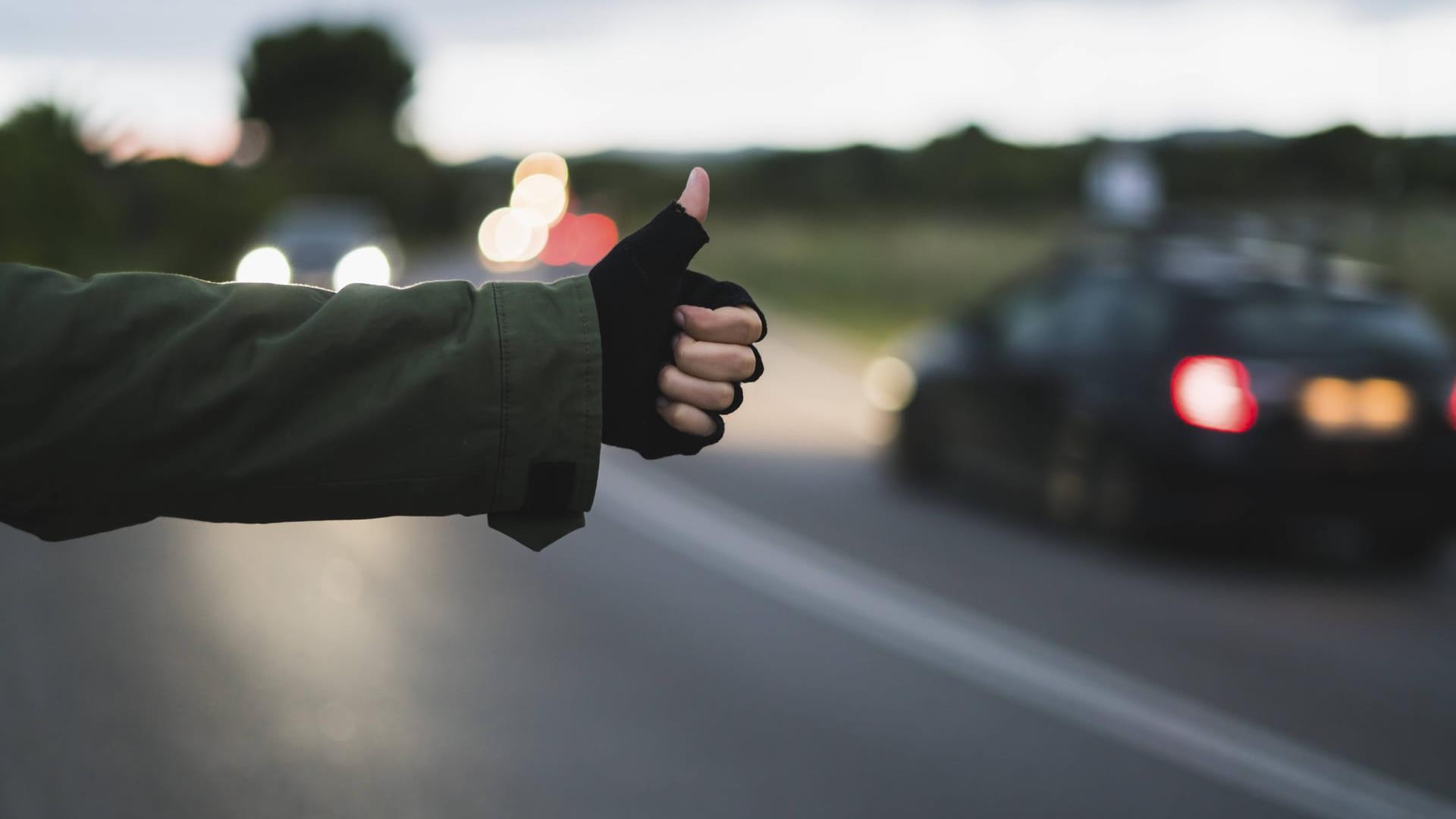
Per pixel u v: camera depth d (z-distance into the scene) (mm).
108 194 17281
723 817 3596
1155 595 6488
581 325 1144
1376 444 6980
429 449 1106
